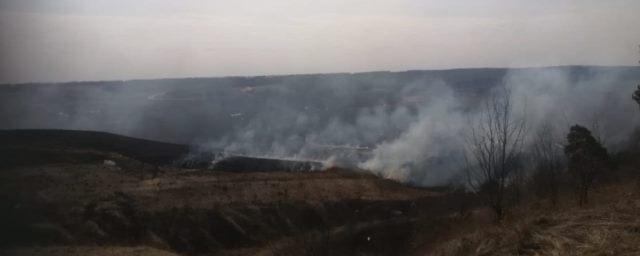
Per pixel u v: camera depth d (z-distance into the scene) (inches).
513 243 546.0
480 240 650.2
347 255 1101.1
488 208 1018.7
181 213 1277.1
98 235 1115.9
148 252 903.1
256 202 1403.8
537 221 586.2
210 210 1315.2
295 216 1381.6
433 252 853.2
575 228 518.6
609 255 432.5
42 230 1053.2
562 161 1184.2
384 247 1127.6
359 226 1233.4
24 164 1441.9
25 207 1125.7
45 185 1269.7
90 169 1466.5
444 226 1122.0
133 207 1247.5
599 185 1005.8
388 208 1449.3
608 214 553.9
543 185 1059.3
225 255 1202.0
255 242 1270.9
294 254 1102.4
